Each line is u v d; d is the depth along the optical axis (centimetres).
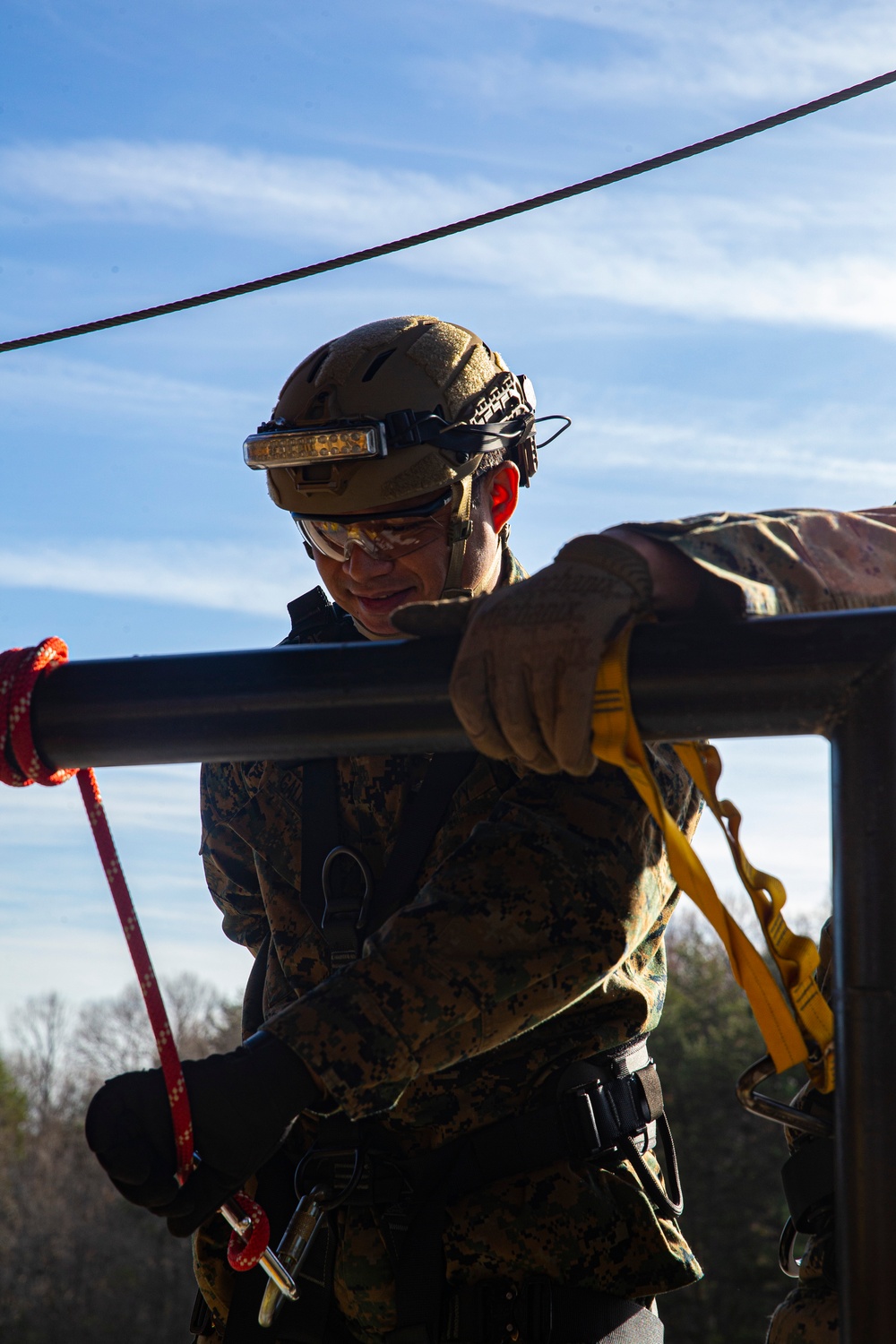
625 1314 138
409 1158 140
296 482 152
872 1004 77
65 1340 3306
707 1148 2277
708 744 94
